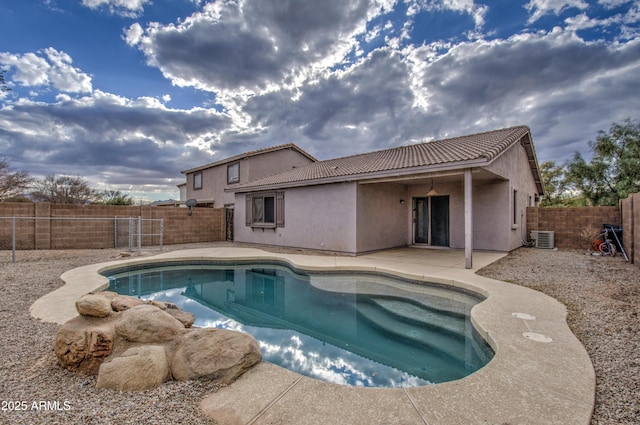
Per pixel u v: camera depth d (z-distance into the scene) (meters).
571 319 4.59
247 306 7.04
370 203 12.16
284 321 5.94
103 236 14.16
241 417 2.44
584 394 2.67
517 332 4.01
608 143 19.28
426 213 14.04
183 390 2.84
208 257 11.15
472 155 8.51
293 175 15.41
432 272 8.05
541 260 9.89
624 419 2.40
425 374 3.82
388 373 3.84
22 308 5.18
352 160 16.03
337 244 12.06
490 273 7.91
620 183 18.58
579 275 7.57
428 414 2.44
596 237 12.63
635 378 2.99
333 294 7.54
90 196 30.88
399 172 9.67
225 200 21.52
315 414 2.46
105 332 3.24
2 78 11.20
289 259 10.48
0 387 2.89
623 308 5.03
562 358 3.31
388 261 9.92
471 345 4.69
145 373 2.90
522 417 2.38
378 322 5.71
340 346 4.71
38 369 3.23
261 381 2.98
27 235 12.59
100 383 2.88
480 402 2.58
